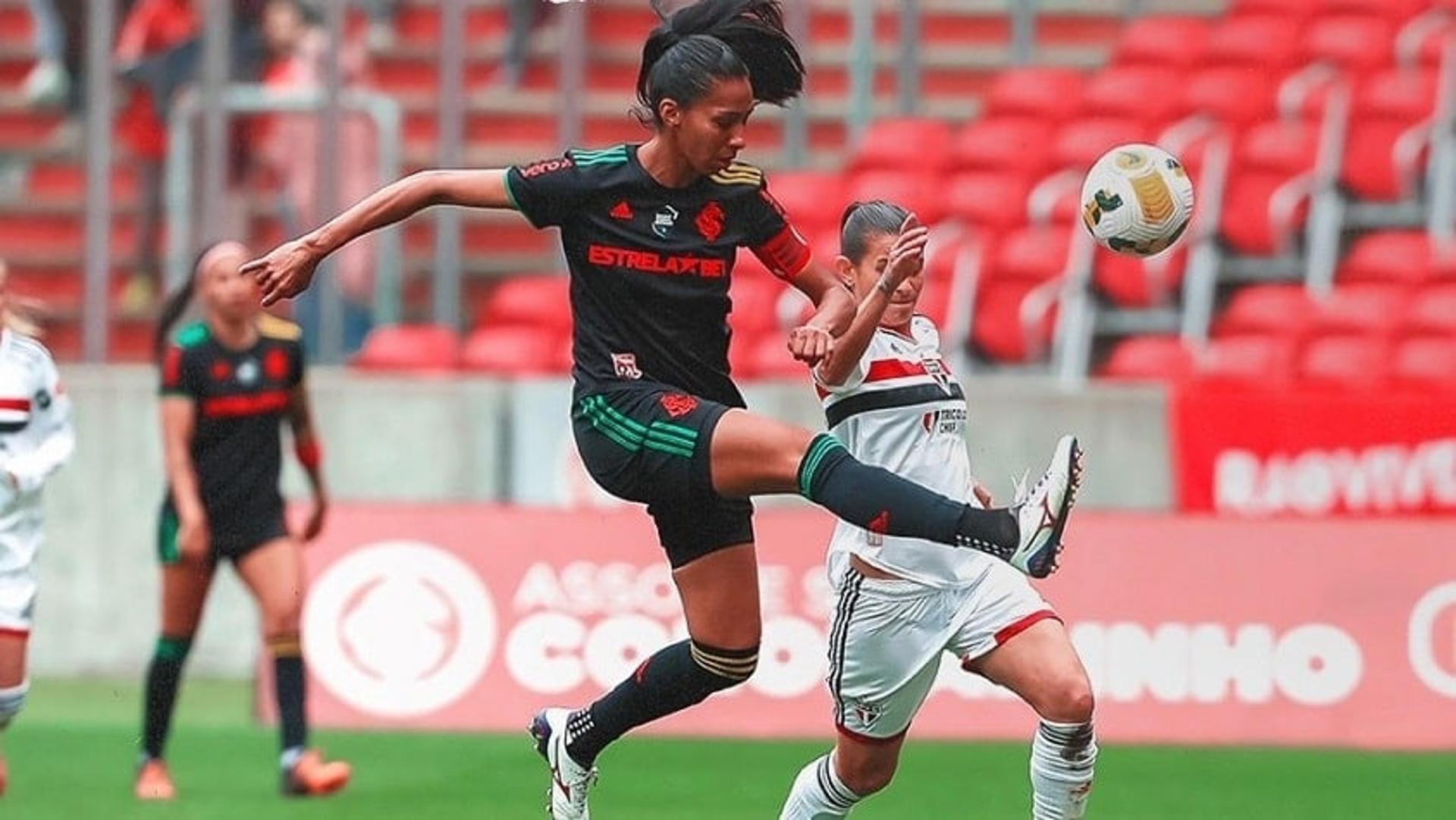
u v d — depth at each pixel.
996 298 55.94
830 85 64.81
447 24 54.78
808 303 54.84
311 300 56.41
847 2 65.44
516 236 60.88
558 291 56.81
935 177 58.44
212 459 35.66
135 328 59.06
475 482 50.72
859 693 26.09
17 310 33.16
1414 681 42.62
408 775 38.16
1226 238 57.91
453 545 44.28
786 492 23.73
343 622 44.19
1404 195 58.97
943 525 22.59
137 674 51.19
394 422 50.81
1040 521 22.23
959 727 43.00
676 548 25.56
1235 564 43.19
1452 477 46.56
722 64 23.73
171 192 55.94
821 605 43.59
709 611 25.61
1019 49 61.47
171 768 38.84
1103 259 56.50
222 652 51.22
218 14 54.16
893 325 26.05
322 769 35.44
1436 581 42.78
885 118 62.12
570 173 24.39
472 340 55.94
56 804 34.78
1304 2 62.91
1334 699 42.72
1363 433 46.88
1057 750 25.20
